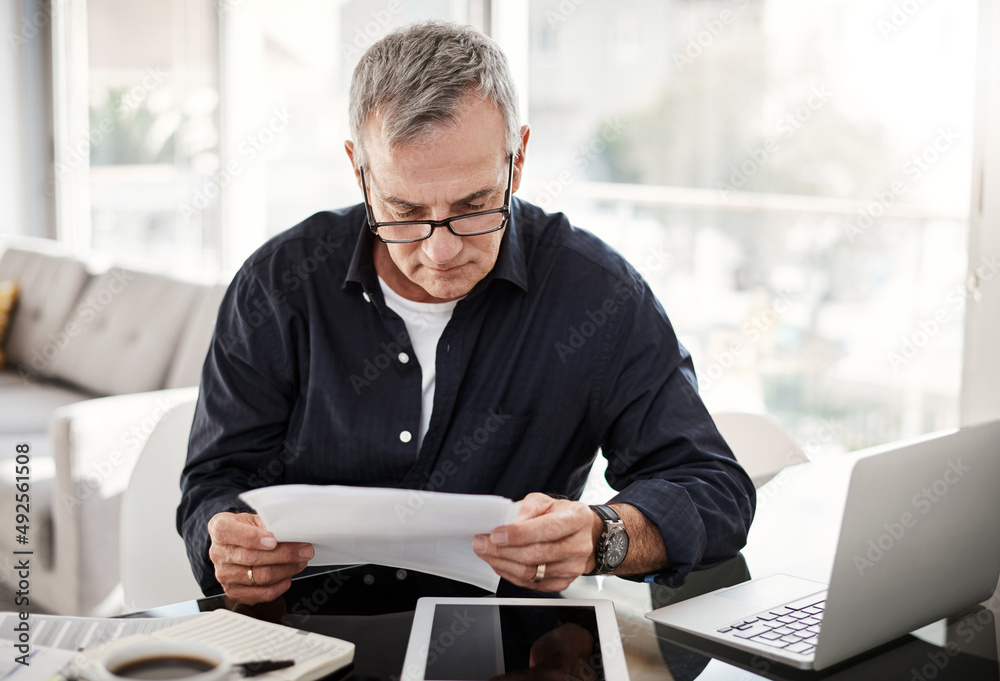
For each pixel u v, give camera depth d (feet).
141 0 12.89
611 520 2.97
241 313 3.85
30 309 10.72
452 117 2.97
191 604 2.86
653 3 19.79
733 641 2.55
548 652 2.46
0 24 13.74
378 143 3.05
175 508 4.28
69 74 13.85
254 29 12.04
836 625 2.39
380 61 3.07
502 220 3.23
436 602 2.81
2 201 14.02
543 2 12.36
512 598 2.85
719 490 3.39
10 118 13.96
